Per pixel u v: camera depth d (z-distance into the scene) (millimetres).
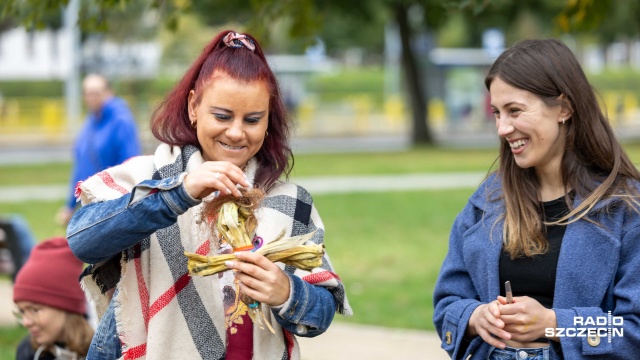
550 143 3102
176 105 2963
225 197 2719
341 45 53031
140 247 2818
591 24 6594
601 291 3020
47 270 4465
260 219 2863
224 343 2816
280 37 18938
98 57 32062
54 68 43094
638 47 60469
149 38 30453
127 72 32219
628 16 24203
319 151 25672
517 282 3135
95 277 2871
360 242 11180
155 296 2779
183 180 2621
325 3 14508
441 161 21578
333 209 13859
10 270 7176
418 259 10070
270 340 2865
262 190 2898
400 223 12609
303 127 35562
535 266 3109
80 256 2695
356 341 6586
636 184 3107
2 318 7434
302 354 6258
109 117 7477
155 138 3008
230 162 2768
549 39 3197
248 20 7617
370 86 49562
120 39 30359
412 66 28281
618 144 3164
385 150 25875
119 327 2787
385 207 14062
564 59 3105
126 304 2801
